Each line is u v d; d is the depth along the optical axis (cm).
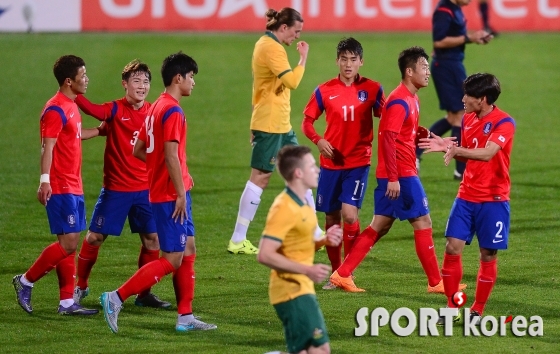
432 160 4841
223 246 3334
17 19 8738
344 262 2750
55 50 7931
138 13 8862
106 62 7431
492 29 8831
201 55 7838
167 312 2581
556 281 2817
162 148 2300
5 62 7494
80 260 2661
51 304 2639
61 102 2467
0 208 3891
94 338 2319
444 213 3766
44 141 2433
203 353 2198
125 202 2634
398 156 2645
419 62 2594
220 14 8888
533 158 4806
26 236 3456
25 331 2380
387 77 6900
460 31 4328
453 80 4347
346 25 8875
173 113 2272
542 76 7081
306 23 8888
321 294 2719
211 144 5238
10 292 2759
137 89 2606
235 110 6162
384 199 2697
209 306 2612
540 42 8331
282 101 3170
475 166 2400
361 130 2827
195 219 3734
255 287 2811
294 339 1878
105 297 2286
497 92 2377
